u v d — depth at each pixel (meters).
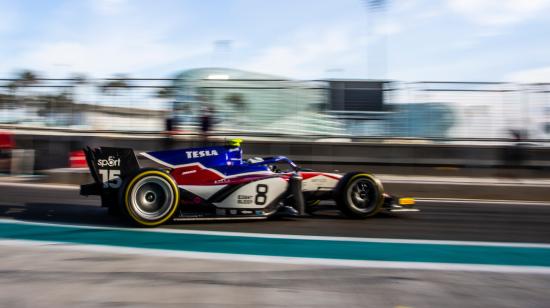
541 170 9.41
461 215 5.85
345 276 3.01
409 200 5.46
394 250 3.79
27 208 5.44
